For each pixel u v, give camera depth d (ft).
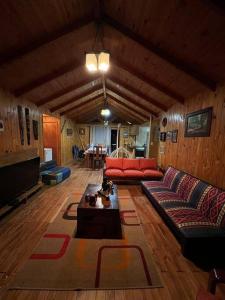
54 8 6.47
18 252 6.81
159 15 6.54
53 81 12.20
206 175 9.34
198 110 10.29
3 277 5.65
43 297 5.03
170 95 12.16
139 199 12.55
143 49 9.05
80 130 33.53
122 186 15.60
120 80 15.30
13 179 10.36
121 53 10.57
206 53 7.23
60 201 11.83
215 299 3.70
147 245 7.45
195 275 5.97
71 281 5.56
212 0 5.00
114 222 7.98
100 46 10.21
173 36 7.25
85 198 8.97
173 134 14.10
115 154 22.68
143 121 28.43
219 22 5.61
